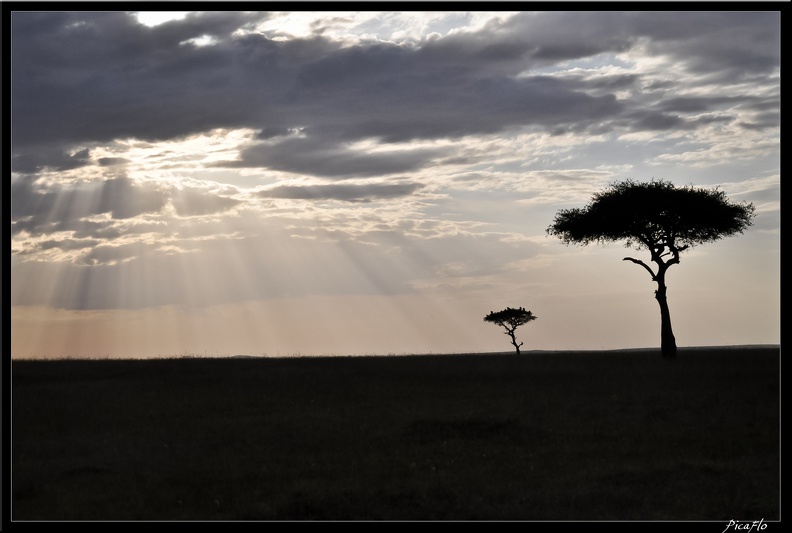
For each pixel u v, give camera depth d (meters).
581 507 15.69
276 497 16.28
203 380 31.28
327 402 27.00
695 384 28.47
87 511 15.50
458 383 30.47
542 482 17.28
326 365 35.75
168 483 17.47
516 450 20.19
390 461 19.20
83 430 23.00
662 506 15.74
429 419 23.56
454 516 15.15
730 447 19.98
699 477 17.42
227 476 17.86
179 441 21.59
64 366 34.78
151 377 31.95
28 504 16.00
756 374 29.56
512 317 78.06
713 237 40.25
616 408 25.17
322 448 20.66
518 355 42.19
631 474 17.73
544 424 23.14
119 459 19.67
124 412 25.42
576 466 18.58
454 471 18.23
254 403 26.88
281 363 36.78
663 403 25.61
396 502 15.85
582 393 27.88
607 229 40.81
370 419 24.05
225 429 22.94
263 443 21.25
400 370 33.88
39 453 20.33
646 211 39.47
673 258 40.38
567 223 42.03
